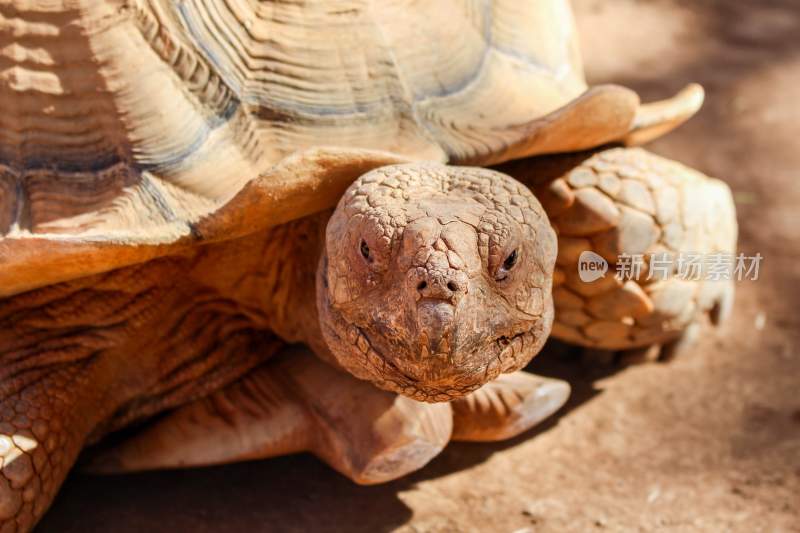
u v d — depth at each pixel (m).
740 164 4.73
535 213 2.18
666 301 2.94
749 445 2.96
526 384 2.71
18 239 2.17
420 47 2.66
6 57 2.40
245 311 2.73
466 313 1.96
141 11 2.43
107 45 2.40
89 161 2.39
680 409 3.16
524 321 2.13
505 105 2.74
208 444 2.62
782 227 4.22
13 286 2.32
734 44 6.14
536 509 2.68
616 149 2.98
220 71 2.45
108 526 2.53
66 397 2.47
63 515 2.56
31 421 2.37
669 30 6.25
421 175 2.23
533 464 2.89
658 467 2.87
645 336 3.04
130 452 2.65
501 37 2.93
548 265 2.18
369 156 2.24
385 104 2.54
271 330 2.83
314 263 2.56
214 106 2.43
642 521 2.62
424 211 2.06
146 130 2.38
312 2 2.58
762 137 5.00
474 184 2.21
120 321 2.56
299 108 2.47
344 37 2.57
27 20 2.42
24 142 2.40
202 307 2.70
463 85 2.70
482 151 2.53
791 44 6.19
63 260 2.21
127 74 2.40
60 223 2.34
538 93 2.89
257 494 2.70
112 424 2.70
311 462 2.85
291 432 2.62
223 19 2.49
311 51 2.53
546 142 2.62
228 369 2.76
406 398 2.49
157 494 2.67
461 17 2.82
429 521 2.62
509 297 2.08
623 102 2.60
